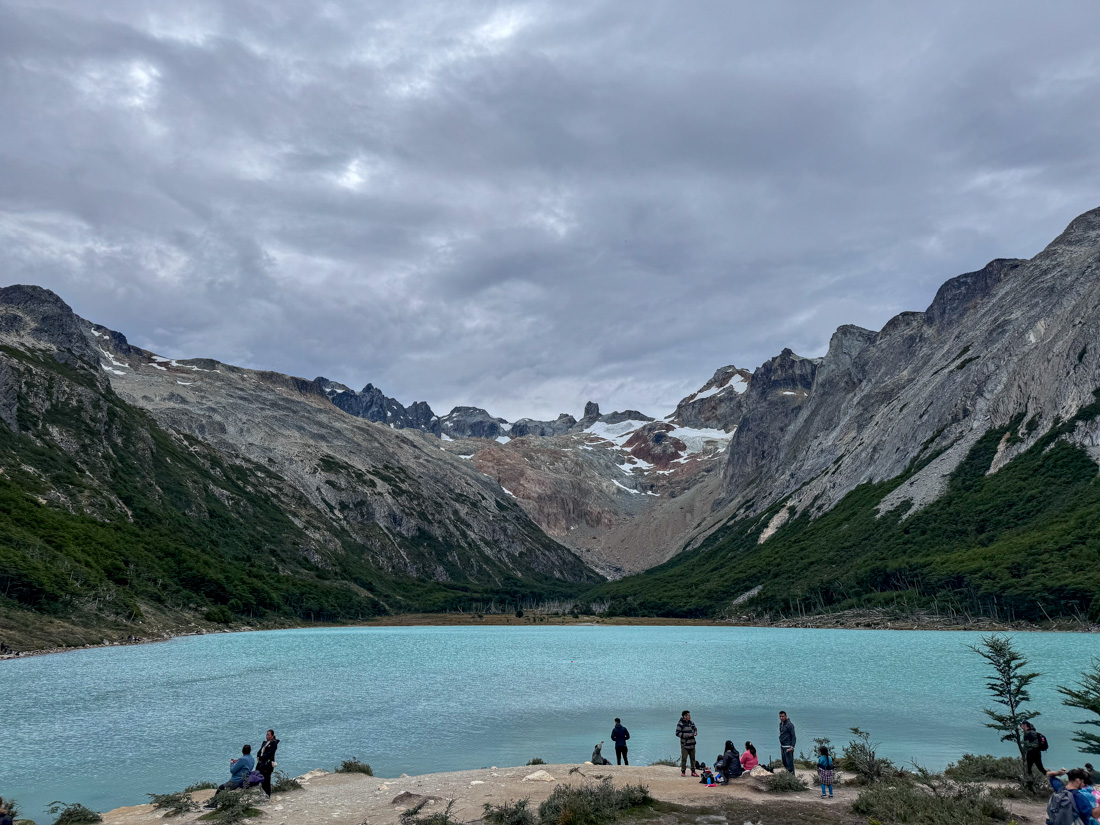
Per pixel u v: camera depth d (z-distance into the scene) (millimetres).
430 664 111688
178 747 50438
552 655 127188
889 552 199500
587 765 39469
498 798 29266
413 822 24781
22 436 198250
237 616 188625
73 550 141875
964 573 160750
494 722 61375
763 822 24766
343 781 35688
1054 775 21719
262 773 31375
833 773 34094
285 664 109000
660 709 67375
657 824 24594
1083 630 124062
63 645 110875
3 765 44688
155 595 160250
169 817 27969
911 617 160250
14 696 71250
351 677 93312
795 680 85750
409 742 53000
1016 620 140625
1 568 113938
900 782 30391
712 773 33031
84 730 56094
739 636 170375
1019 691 37969
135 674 89562
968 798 26594
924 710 64125
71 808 29312
